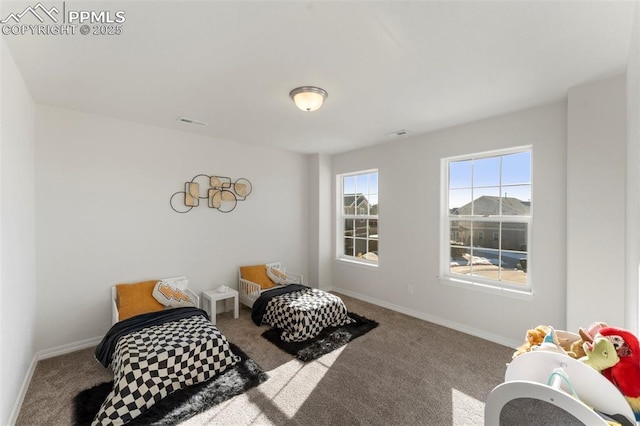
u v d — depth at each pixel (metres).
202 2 1.37
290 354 2.72
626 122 2.07
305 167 4.94
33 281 2.50
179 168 3.54
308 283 4.93
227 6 1.40
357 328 3.32
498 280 3.11
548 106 2.68
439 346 2.91
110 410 1.83
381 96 2.50
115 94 2.45
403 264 3.90
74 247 2.83
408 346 2.90
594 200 2.25
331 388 2.21
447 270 3.54
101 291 2.98
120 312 2.84
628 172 1.89
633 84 1.61
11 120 1.83
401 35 1.65
